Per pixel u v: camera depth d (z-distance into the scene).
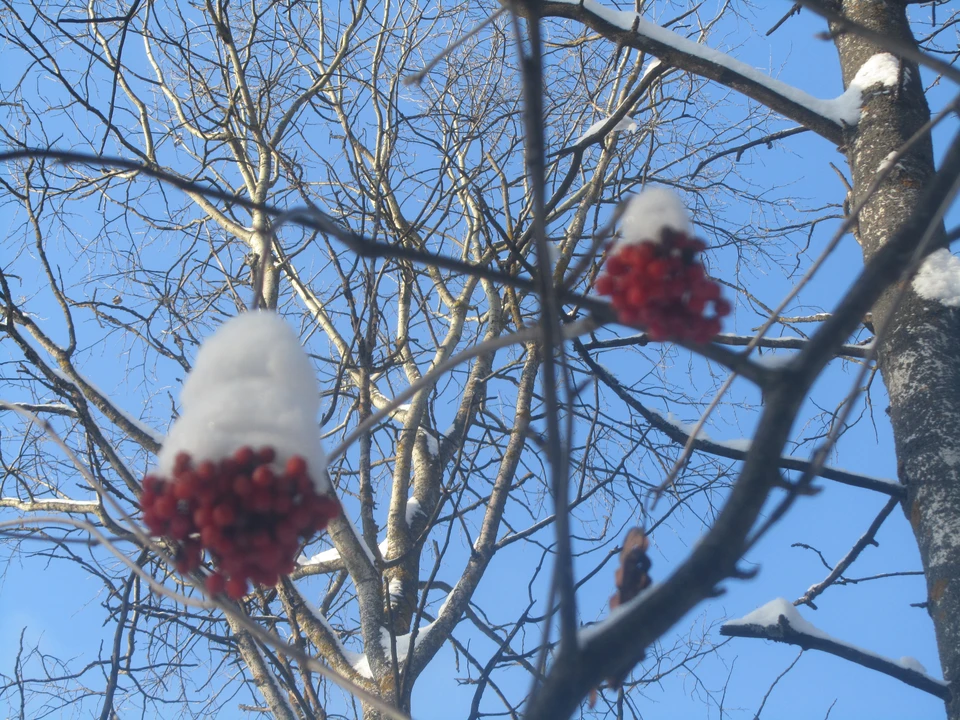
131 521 1.95
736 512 1.71
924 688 3.52
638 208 1.76
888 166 1.97
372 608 4.71
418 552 6.04
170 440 1.74
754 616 3.90
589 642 1.63
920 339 3.74
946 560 3.31
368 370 4.53
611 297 1.76
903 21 4.67
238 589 1.67
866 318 4.32
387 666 4.44
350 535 4.93
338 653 4.73
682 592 1.66
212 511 1.60
